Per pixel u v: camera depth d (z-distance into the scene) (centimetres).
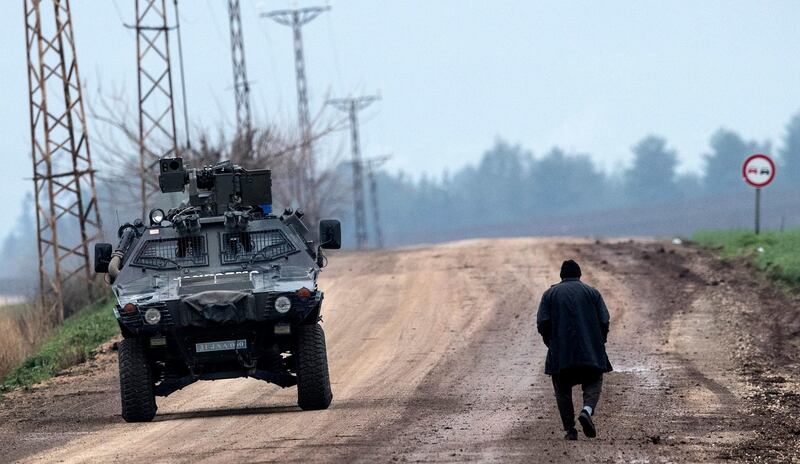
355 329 7944
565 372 4097
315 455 3878
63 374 7006
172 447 4191
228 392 5809
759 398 4994
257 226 5222
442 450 3928
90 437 4609
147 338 4916
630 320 7644
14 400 6191
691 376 5647
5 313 10950
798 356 6122
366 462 3728
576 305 4106
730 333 6950
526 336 7250
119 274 5059
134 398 4869
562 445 3988
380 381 5912
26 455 4291
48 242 11262
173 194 5600
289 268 5084
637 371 5853
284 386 5044
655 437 4044
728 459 3744
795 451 3875
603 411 4744
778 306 7688
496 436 4200
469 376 5934
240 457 3897
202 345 4831
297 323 4869
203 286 4856
